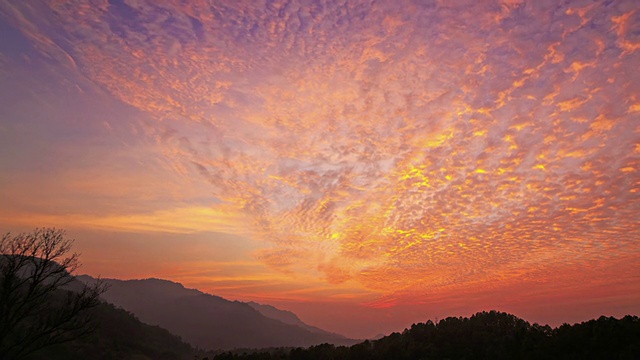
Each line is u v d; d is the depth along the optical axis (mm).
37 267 35906
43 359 61844
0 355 33719
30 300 35812
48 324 37031
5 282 33844
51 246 37281
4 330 33469
